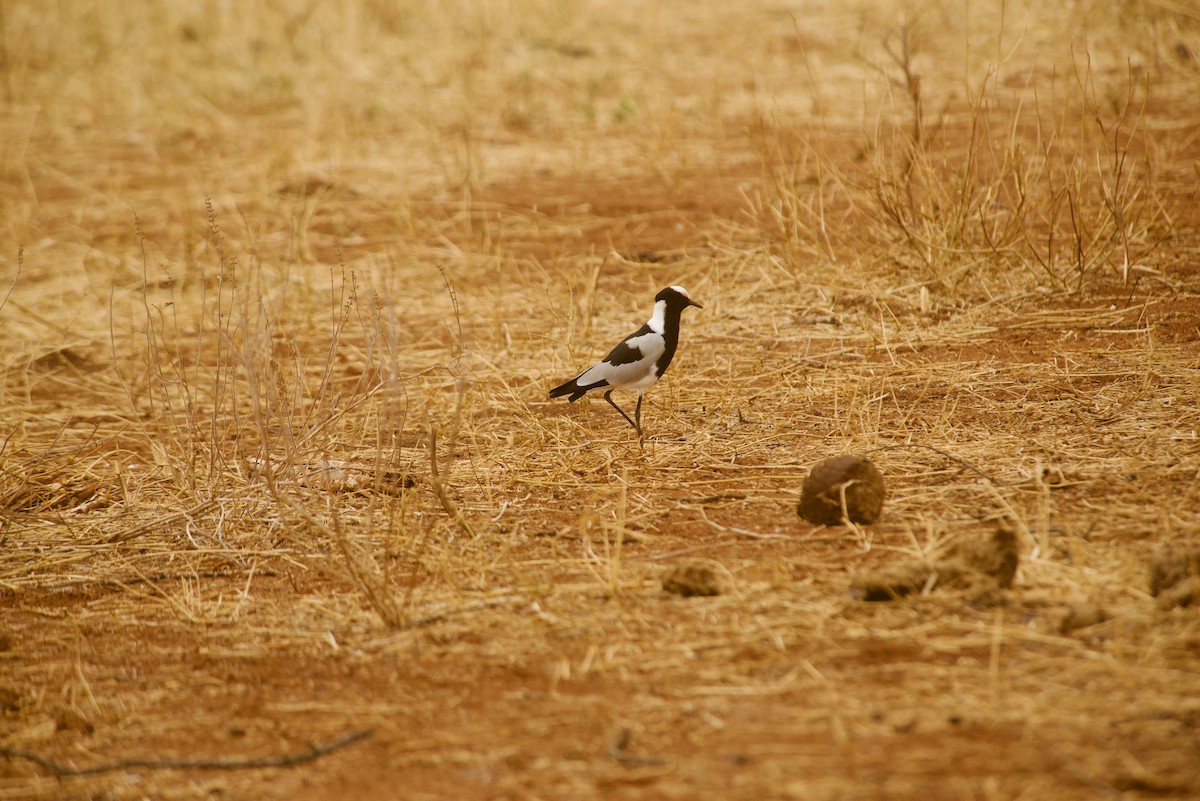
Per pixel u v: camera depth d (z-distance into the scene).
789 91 40.78
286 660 13.21
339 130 42.03
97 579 15.83
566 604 13.66
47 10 55.62
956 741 10.45
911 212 24.83
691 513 15.85
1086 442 16.44
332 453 18.86
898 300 23.31
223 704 12.41
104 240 32.75
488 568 14.75
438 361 23.02
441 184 35.41
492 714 11.67
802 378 20.19
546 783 10.47
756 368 20.92
